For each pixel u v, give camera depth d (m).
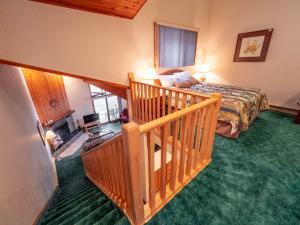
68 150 5.51
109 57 2.81
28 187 1.87
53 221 1.47
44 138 3.64
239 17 3.83
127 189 1.27
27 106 2.80
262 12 3.45
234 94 2.79
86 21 2.40
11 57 1.95
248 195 1.48
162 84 3.47
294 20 3.09
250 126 2.90
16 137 1.92
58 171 3.75
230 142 2.40
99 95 7.09
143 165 1.40
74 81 6.03
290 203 1.39
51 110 5.07
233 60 4.17
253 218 1.27
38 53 2.11
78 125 6.52
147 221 1.26
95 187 2.15
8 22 1.85
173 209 1.36
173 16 3.60
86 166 2.81
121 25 2.81
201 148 1.74
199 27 4.25
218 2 4.11
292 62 3.28
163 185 1.32
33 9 1.96
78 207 1.62
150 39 3.35
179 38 3.87
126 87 3.20
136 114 3.26
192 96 1.78
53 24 2.14
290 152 2.12
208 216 1.29
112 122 7.94
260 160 1.97
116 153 1.24
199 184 1.62
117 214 1.34
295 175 1.71
